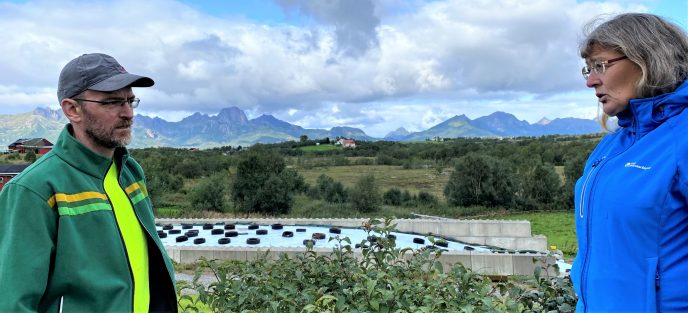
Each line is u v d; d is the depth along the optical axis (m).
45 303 2.54
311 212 38.47
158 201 38.84
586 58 2.52
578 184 2.69
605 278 2.29
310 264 4.59
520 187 41.53
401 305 3.55
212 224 22.50
